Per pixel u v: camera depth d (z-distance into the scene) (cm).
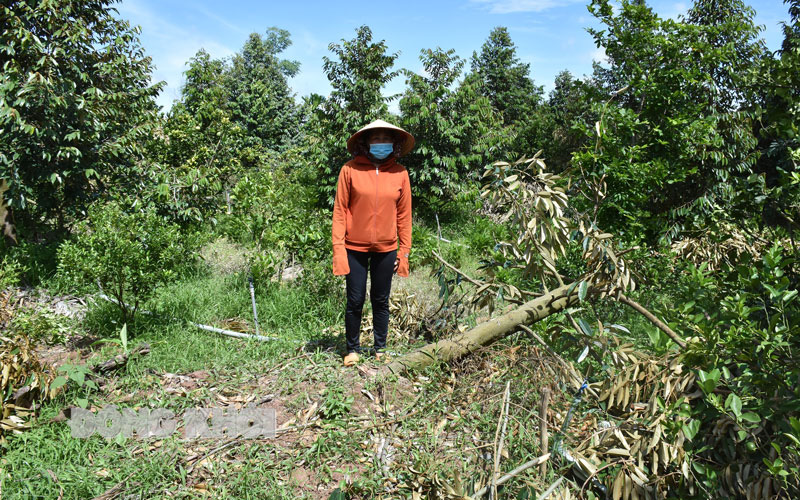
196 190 823
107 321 468
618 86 850
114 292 444
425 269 737
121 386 344
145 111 875
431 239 855
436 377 360
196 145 1404
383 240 374
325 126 1399
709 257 611
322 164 1377
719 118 838
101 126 733
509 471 251
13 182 658
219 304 537
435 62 1455
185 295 549
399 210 387
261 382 354
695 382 265
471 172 1509
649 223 809
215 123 1568
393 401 329
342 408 310
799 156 367
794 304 298
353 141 366
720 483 239
